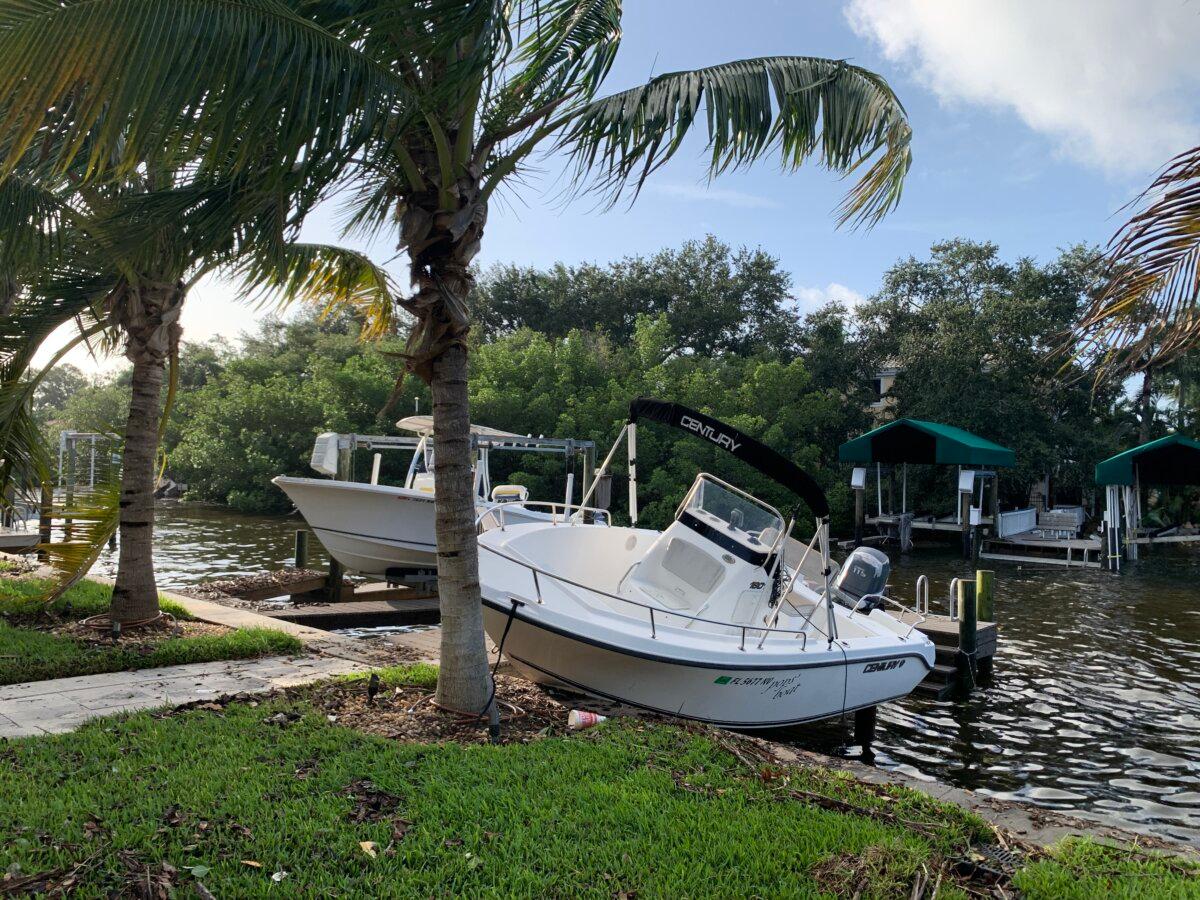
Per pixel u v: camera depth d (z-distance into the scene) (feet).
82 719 19.83
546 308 158.81
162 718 19.44
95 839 12.66
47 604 31.30
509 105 19.61
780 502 102.73
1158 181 13.35
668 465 102.37
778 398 110.11
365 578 62.64
